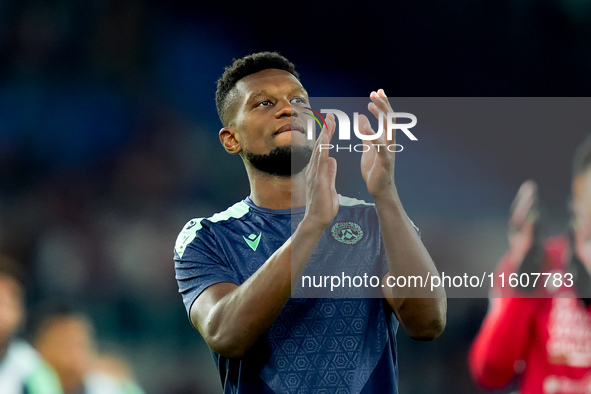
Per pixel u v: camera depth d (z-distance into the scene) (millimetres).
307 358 6598
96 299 25875
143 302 25984
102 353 23875
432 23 33062
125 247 27312
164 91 32656
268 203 7297
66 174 30219
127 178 30125
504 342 10352
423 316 6578
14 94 32062
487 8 32812
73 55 32906
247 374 6672
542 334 10227
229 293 6488
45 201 29000
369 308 6805
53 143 31141
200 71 33250
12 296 13016
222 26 33781
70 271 26531
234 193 30312
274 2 33844
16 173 30250
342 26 33625
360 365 6609
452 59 32844
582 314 10109
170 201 29828
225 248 7055
